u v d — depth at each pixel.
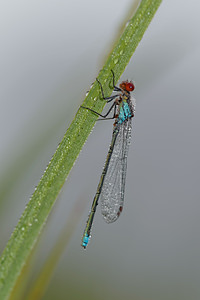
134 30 0.22
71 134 0.21
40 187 0.21
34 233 0.21
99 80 0.22
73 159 0.21
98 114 0.21
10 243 0.20
